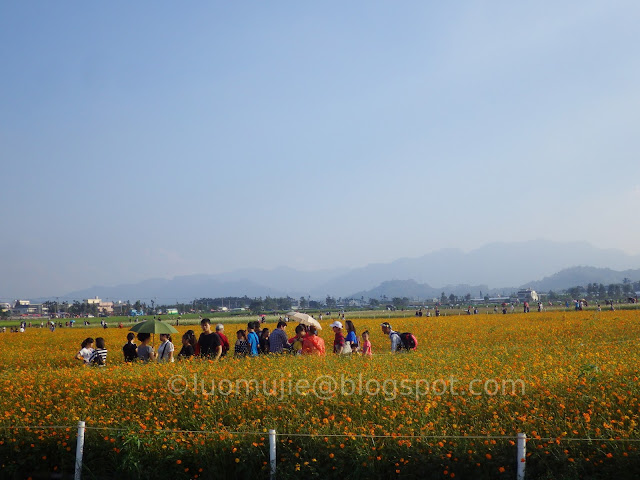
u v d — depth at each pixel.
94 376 13.00
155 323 17.77
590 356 14.38
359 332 39.09
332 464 8.48
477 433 8.86
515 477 7.92
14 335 51.06
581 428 8.66
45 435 9.88
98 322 118.81
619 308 75.25
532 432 8.53
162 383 12.12
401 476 8.17
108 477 9.17
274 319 89.06
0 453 9.64
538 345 21.94
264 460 8.85
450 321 51.84
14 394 12.26
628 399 9.76
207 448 9.13
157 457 9.21
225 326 58.66
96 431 9.80
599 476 7.71
